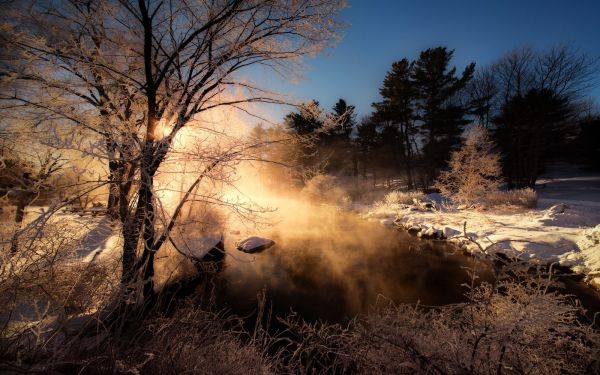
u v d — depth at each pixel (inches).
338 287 295.9
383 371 101.7
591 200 707.4
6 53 133.3
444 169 1123.9
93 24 157.6
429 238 461.1
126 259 133.7
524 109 913.5
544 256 311.4
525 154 968.3
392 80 1167.0
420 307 250.2
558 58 874.1
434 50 1087.0
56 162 118.0
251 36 173.2
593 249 295.9
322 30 173.0
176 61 179.9
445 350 91.7
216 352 106.5
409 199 797.2
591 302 225.6
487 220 483.8
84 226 122.3
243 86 189.9
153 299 141.1
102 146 114.0
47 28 144.8
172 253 188.2
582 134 1206.9
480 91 1118.4
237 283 299.0
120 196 136.3
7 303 92.3
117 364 70.9
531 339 87.0
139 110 172.2
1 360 73.4
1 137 128.5
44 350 80.7
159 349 90.1
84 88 150.1
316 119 180.4
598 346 83.8
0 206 104.1
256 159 162.6
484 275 303.9
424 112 1159.0
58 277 102.3
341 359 120.6
